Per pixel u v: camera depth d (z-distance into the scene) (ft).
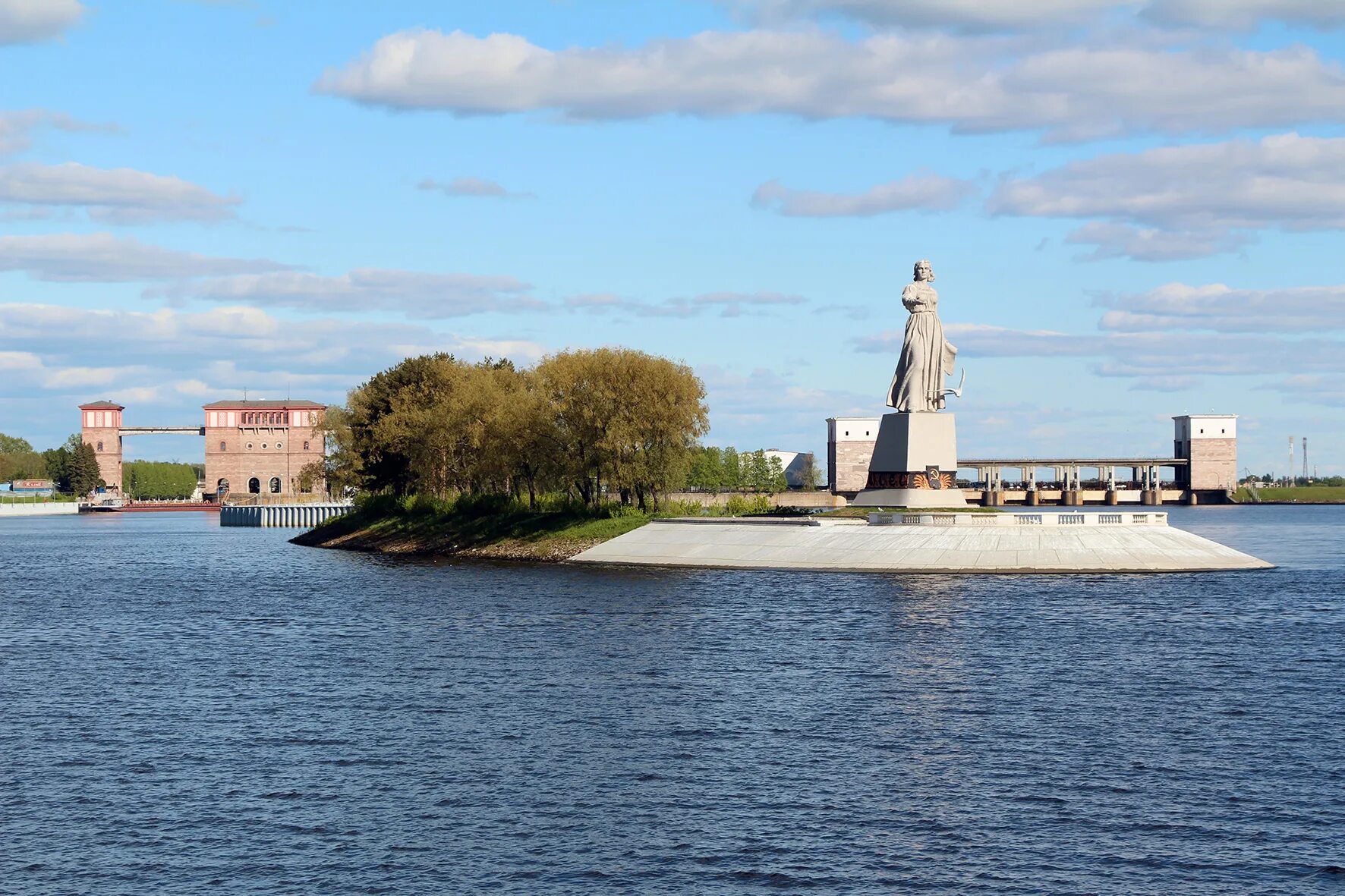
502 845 161.07
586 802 177.58
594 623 349.41
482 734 216.54
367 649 312.71
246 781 188.96
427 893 146.41
